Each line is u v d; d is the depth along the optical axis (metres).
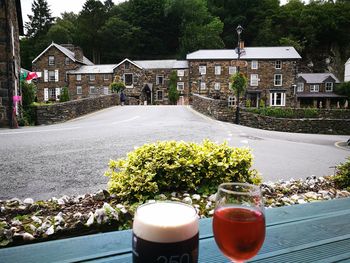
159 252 0.68
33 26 83.94
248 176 3.79
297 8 82.88
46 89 50.28
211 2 83.31
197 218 0.76
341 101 51.53
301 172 6.30
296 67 42.81
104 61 77.69
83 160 6.54
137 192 3.20
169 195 3.34
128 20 78.94
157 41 76.44
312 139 14.45
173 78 45.59
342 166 4.50
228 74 43.25
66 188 4.57
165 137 10.42
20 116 15.00
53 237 2.53
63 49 50.94
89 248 1.13
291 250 1.17
